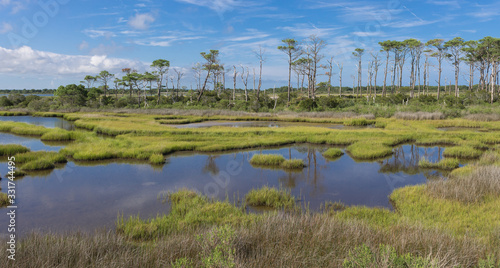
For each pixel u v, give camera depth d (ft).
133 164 50.62
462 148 56.03
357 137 72.74
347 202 33.65
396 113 116.16
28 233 23.06
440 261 14.11
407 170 47.06
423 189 34.83
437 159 53.16
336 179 42.50
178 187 38.47
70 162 51.34
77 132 79.92
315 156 57.41
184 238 18.48
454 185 33.22
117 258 15.84
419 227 20.43
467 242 17.63
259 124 108.78
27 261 14.89
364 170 47.16
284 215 26.55
